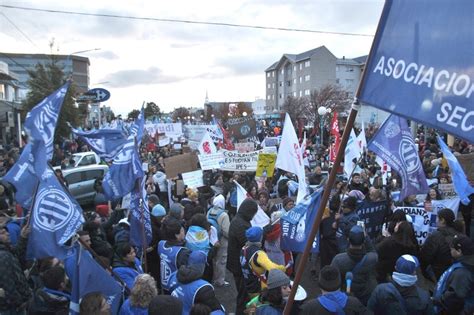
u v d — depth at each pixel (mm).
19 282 4754
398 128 6664
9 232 6250
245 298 5984
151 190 12328
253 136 16266
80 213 4070
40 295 4316
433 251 5688
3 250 4945
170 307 3342
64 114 29562
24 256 4945
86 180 16438
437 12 2141
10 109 33031
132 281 4883
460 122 2004
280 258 6250
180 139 28094
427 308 4262
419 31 2225
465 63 1999
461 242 4449
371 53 2479
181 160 12328
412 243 5691
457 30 2041
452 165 7316
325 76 81938
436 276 5785
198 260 4809
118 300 4270
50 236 3906
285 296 4012
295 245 5570
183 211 7637
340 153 2648
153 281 4008
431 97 2139
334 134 13914
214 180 13062
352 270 5074
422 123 2160
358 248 5094
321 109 23688
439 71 2109
